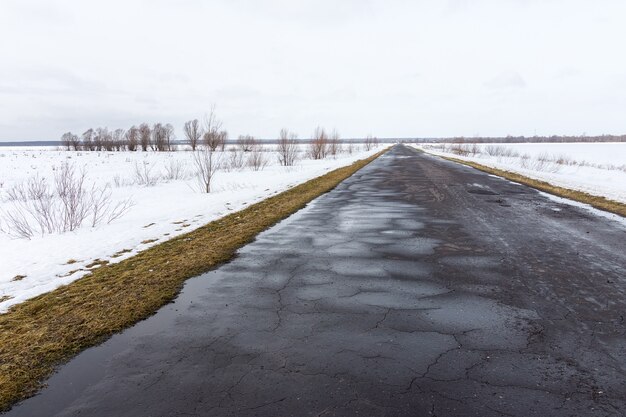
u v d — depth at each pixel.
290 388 3.12
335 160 46.16
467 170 26.00
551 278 5.68
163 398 3.04
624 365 3.39
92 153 66.88
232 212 12.05
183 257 7.19
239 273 6.18
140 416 2.82
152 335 4.15
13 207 14.70
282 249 7.60
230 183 21.92
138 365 3.55
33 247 8.40
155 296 5.28
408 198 14.08
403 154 53.91
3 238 9.60
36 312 4.88
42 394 3.14
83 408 2.94
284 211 11.74
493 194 14.88
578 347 3.71
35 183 18.05
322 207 12.51
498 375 3.26
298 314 4.60
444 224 9.66
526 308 4.64
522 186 17.33
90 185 21.98
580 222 9.72
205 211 12.34
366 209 11.99
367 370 3.37
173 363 3.57
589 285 5.38
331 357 3.60
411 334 4.04
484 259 6.69
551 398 2.94
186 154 63.56
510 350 3.67
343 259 6.86
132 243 8.55
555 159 40.53
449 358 3.55
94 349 3.89
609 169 30.55
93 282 5.99
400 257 6.92
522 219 10.16
